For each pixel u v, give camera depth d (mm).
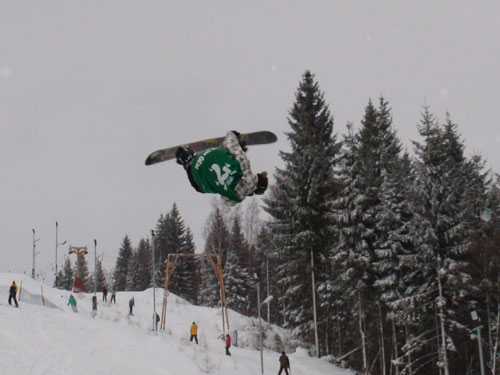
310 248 38531
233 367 26344
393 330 35281
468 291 31344
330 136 42688
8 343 22734
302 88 42812
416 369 32656
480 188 41188
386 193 36312
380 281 33750
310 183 39031
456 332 32156
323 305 36688
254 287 68750
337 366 35750
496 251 30984
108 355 24344
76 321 29250
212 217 72375
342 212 36250
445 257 31000
